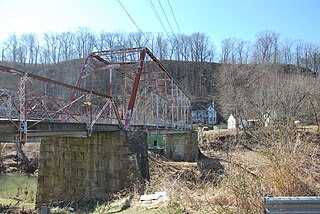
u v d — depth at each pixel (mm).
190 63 91625
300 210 4047
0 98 7840
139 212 6633
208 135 40594
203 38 97375
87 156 13344
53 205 12609
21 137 6996
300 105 29375
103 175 12867
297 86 40656
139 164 12625
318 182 6141
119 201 9258
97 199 11766
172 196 6902
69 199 12977
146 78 20312
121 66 18016
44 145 14281
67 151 13781
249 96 49969
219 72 79938
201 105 77875
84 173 13211
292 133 7031
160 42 92250
